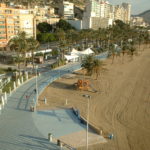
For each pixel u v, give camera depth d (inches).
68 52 4200.3
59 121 1568.7
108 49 5221.5
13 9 4680.1
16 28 4773.6
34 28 5418.3
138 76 3061.0
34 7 7480.3
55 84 2529.5
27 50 2970.0
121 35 6481.3
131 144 1317.7
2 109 1734.7
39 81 2591.0
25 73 2827.3
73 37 5142.7
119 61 4153.5
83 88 2362.2
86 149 1223.5
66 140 1312.7
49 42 5762.8
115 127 1528.1
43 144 1259.2
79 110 1797.5
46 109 1779.0
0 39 4407.0
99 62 2743.6
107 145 1280.8
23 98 1994.3
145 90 2438.5
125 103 2018.9
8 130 1409.9
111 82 2694.4
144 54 5221.5
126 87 2522.1
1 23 4384.8
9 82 2438.5
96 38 5782.5
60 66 3469.5
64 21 7367.1
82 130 1448.1
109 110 1838.1
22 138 1318.9
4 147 1221.1
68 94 2204.7
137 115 1759.4
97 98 2119.8
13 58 3503.9
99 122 1594.5
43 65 3474.4
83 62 2807.6
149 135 1445.6
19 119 1572.3
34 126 1476.4
